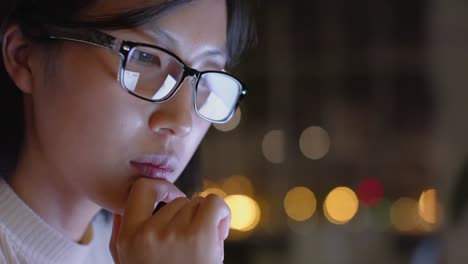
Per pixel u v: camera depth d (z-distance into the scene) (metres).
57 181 0.91
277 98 3.19
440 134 2.74
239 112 3.15
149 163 0.85
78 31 0.82
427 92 2.92
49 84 0.85
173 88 0.84
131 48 0.81
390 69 3.09
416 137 3.02
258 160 3.18
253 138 3.19
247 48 1.13
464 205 2.38
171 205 0.82
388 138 3.06
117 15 0.81
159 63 0.83
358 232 2.98
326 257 3.00
